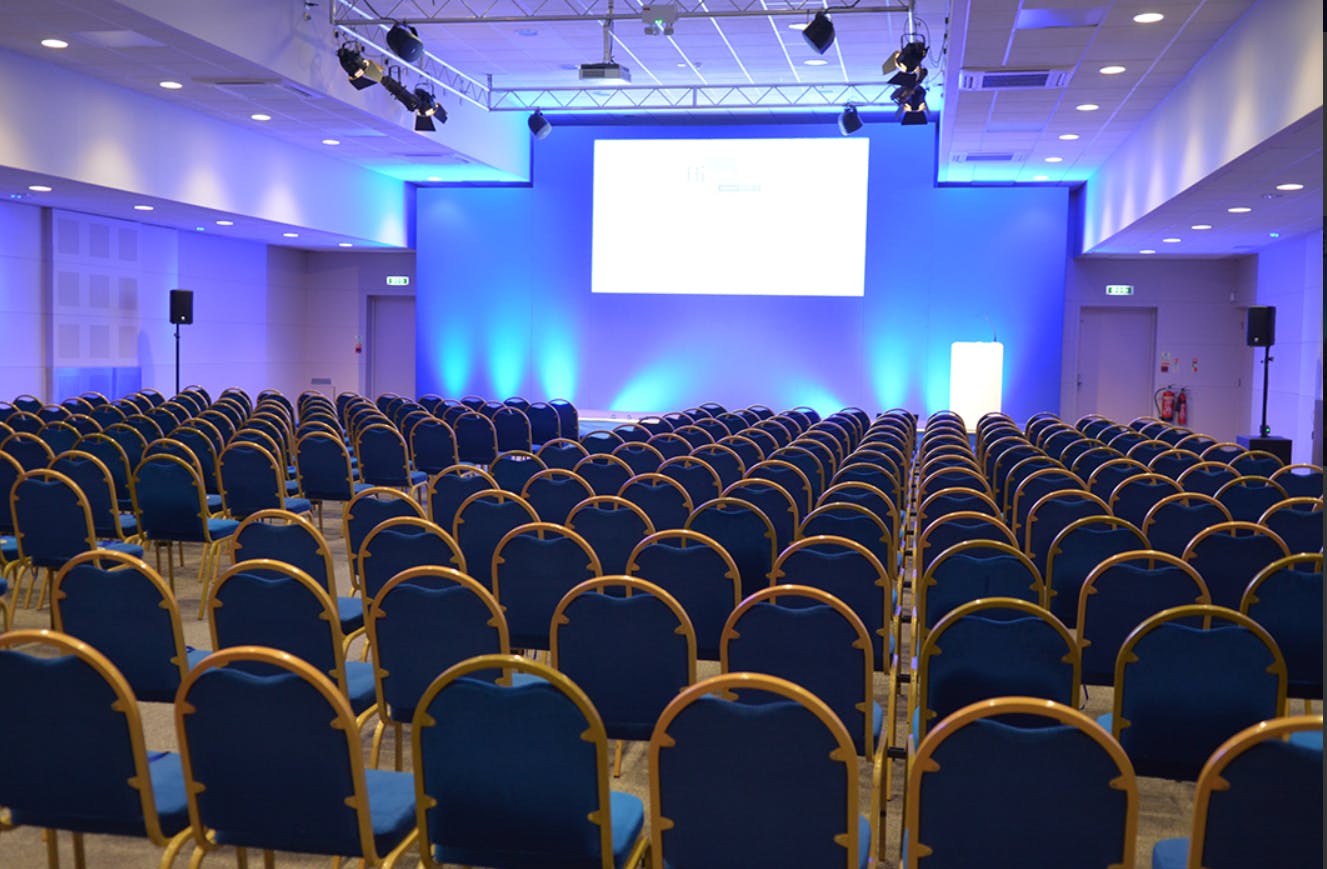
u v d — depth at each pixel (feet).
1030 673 11.97
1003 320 66.85
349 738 9.58
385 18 43.29
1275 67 30.40
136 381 61.41
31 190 47.75
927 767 8.46
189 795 10.03
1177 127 42.14
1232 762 8.07
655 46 51.85
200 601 24.80
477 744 9.40
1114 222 56.13
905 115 45.80
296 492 32.48
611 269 68.85
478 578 20.58
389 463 33.86
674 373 69.41
